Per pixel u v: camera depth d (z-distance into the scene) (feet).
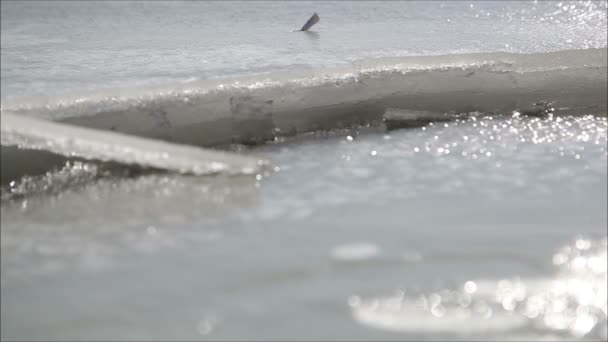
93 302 7.73
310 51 16.11
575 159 11.59
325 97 13.15
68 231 9.49
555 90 14.16
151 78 13.80
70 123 11.87
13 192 10.82
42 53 16.67
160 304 7.60
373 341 6.93
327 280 7.87
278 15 22.26
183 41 17.97
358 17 21.62
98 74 14.28
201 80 12.88
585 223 9.07
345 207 9.82
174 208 9.97
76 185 10.87
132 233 9.32
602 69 14.47
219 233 9.15
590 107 14.26
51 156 11.27
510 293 7.59
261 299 7.59
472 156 11.80
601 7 22.15
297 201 10.07
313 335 7.02
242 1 24.94
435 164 11.46
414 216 9.43
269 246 8.68
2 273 8.46
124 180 10.92
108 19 22.04
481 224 9.10
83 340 7.09
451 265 8.04
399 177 10.93
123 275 8.25
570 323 7.20
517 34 18.08
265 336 7.02
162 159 10.62
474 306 7.42
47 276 8.35
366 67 13.67
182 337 7.06
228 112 12.64
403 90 13.58
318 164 11.53
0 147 11.04
